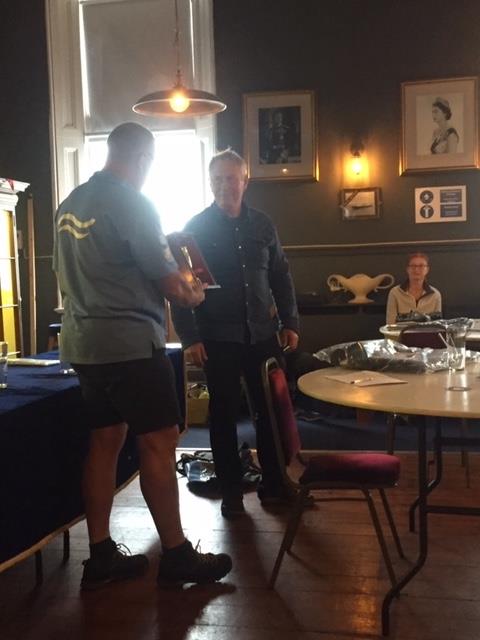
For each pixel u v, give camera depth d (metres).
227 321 3.11
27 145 6.01
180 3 5.88
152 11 5.93
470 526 2.93
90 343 2.32
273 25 5.66
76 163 6.11
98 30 6.02
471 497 3.27
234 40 5.72
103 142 6.11
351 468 2.31
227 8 5.71
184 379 3.64
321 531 2.92
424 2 5.50
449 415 1.87
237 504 3.11
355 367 2.57
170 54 5.93
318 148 5.68
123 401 2.34
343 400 2.06
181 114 4.37
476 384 2.25
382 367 2.52
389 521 2.65
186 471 3.74
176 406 2.41
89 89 6.09
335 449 4.24
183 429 3.63
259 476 3.59
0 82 6.02
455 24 5.49
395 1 5.54
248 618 2.22
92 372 2.35
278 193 5.76
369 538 2.83
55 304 6.05
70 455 2.47
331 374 2.51
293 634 2.12
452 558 2.62
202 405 5.02
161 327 2.43
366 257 5.70
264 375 2.38
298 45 5.65
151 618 2.24
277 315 3.38
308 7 5.62
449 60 5.51
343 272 5.73
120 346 2.29
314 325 5.73
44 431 2.28
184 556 2.43
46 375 2.77
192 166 6.00
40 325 6.07
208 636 2.12
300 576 2.51
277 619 2.21
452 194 5.57
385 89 5.59
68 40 6.03
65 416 2.44
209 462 3.77
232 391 3.13
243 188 3.17
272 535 2.90
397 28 5.55
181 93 4.02
